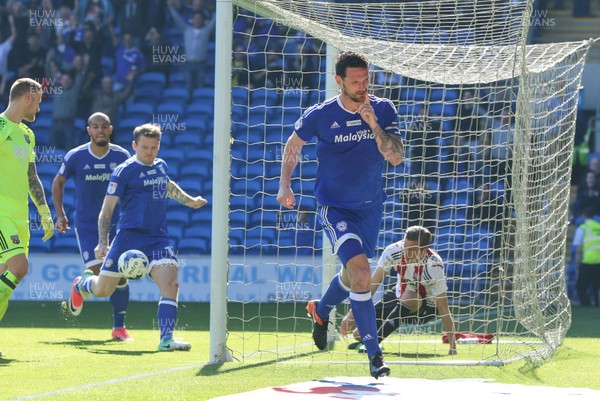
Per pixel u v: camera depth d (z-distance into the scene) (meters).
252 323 34.19
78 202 29.55
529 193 24.61
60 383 18.09
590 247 44.50
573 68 26.34
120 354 23.66
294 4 23.83
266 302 44.97
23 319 35.09
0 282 22.62
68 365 21.16
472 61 24.70
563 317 27.30
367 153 18.33
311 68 53.72
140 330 31.12
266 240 47.03
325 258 27.55
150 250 25.17
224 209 21.44
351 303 17.77
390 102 18.47
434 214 44.66
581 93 51.53
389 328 24.08
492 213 45.19
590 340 28.06
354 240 18.08
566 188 26.77
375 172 18.56
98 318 35.78
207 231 50.06
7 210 22.80
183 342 24.64
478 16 23.86
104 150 29.38
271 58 53.91
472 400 15.59
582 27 54.31
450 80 25.08
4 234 22.64
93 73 54.47
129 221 25.14
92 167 29.23
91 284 26.20
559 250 26.77
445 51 24.75
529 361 21.72
